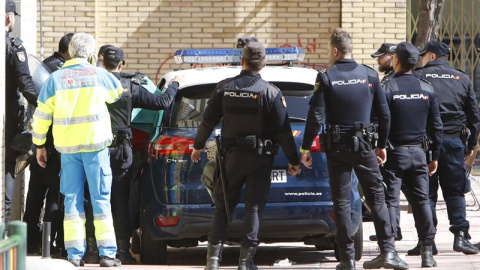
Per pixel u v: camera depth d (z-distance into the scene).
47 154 22.47
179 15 39.62
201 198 21.59
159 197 21.73
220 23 39.72
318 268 21.89
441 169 23.47
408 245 26.16
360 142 19.53
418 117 21.52
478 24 43.34
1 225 10.80
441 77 23.47
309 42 39.84
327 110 19.77
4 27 21.58
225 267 22.42
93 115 20.84
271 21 39.75
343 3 39.38
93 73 21.03
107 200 21.27
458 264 21.95
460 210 23.55
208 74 22.92
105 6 39.47
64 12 38.97
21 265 10.57
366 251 24.98
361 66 19.98
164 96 22.11
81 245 21.20
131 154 22.42
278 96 19.38
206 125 19.73
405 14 39.56
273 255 24.72
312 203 21.52
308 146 19.66
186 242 22.67
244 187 21.33
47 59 24.22
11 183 22.41
